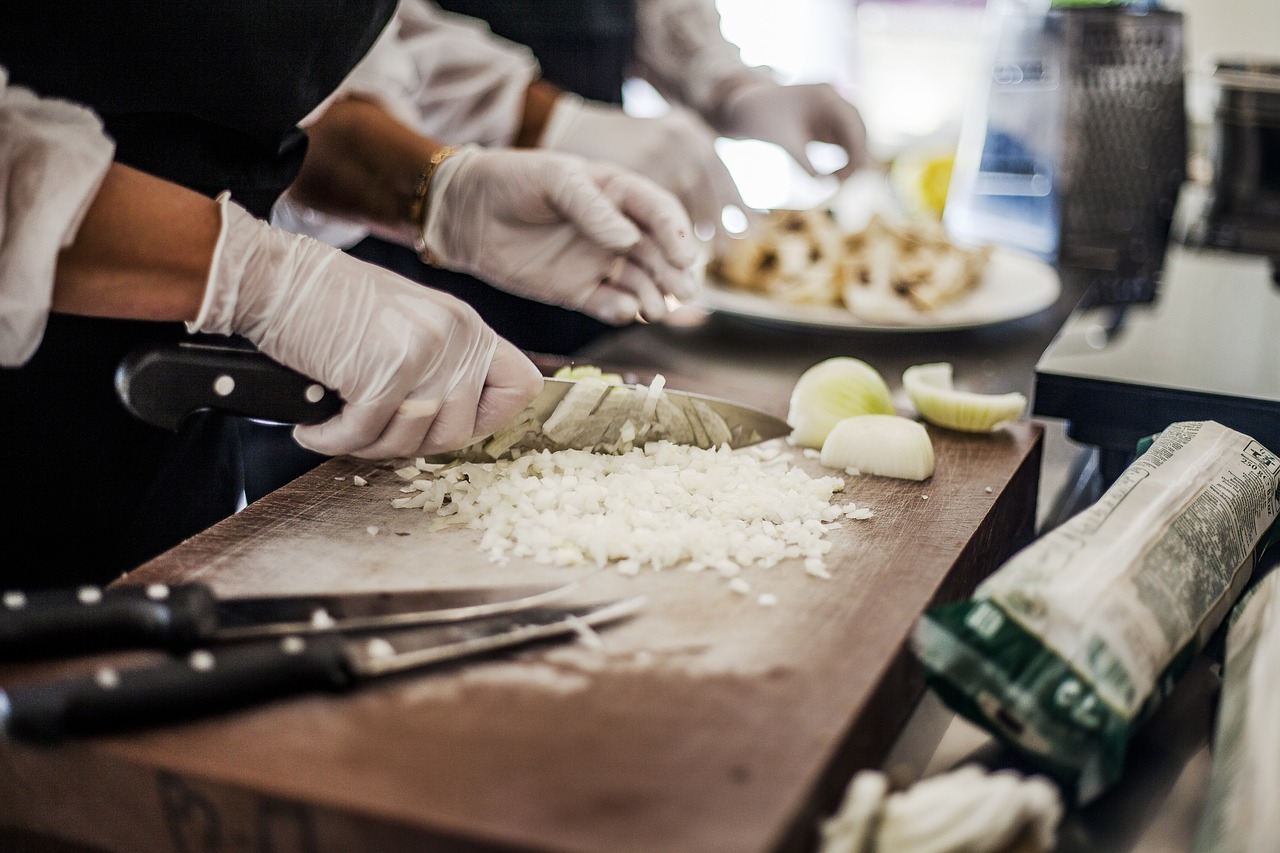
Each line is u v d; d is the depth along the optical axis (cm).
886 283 142
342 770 59
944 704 65
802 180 297
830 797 62
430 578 80
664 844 54
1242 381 107
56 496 109
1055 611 64
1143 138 158
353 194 126
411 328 86
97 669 68
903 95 242
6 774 63
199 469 116
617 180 124
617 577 80
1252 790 55
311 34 106
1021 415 122
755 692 66
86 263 78
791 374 129
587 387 99
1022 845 53
